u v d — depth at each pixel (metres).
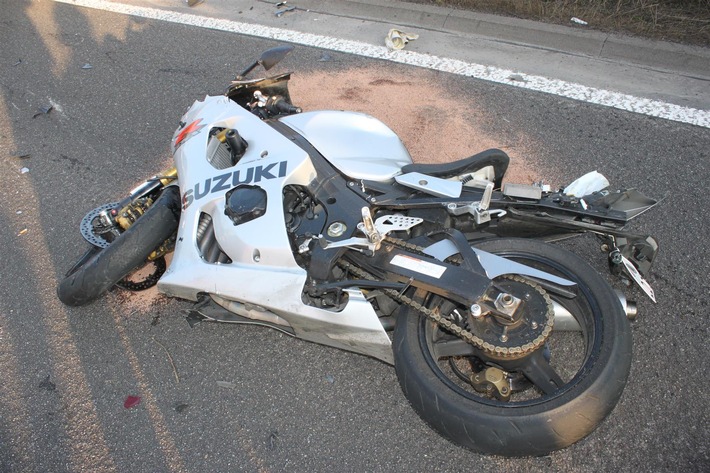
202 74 6.32
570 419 2.69
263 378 3.64
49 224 4.90
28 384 3.79
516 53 5.99
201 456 3.32
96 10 7.75
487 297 2.86
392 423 3.34
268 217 3.30
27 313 4.21
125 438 3.45
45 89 6.45
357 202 3.40
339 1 7.09
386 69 6.00
